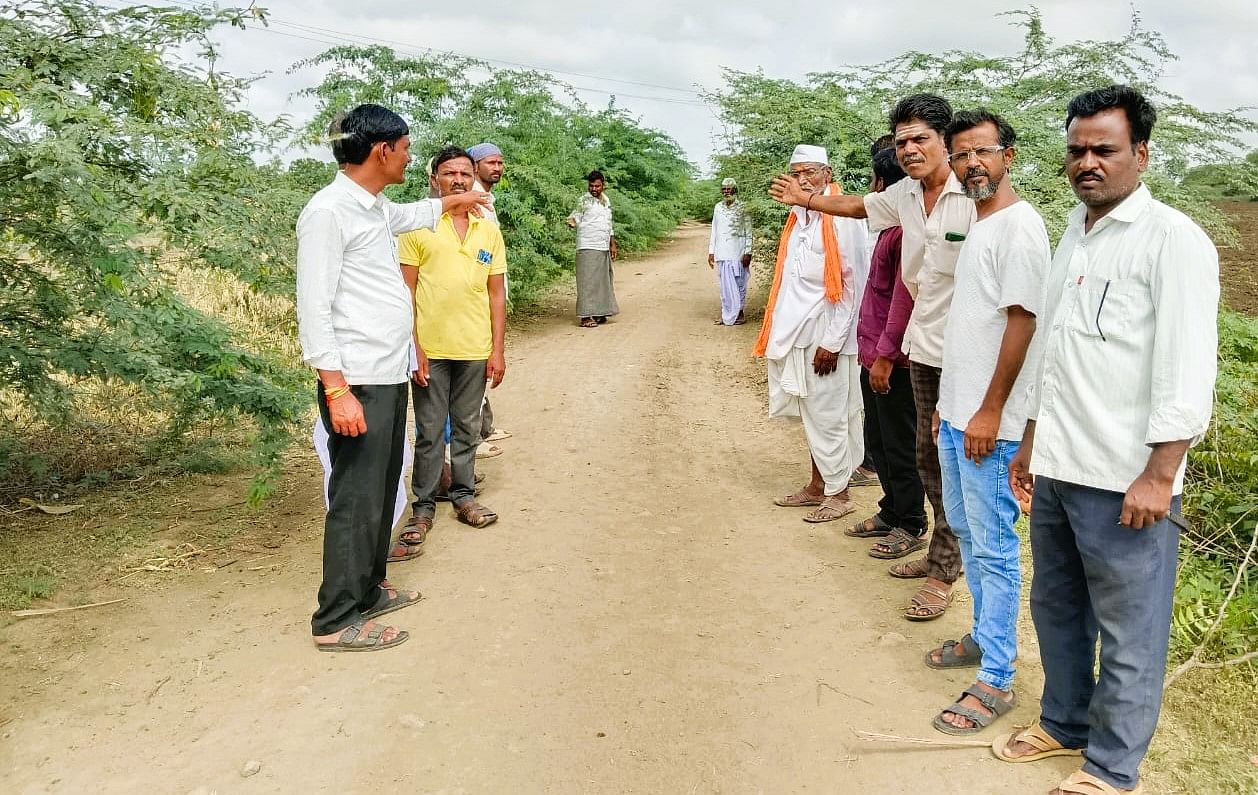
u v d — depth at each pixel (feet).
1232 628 12.33
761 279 40.86
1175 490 8.95
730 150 35.32
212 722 11.00
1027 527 16.81
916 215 13.47
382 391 12.60
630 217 65.62
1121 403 8.90
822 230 16.60
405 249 16.30
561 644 12.98
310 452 20.98
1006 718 11.10
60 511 17.12
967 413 11.10
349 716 11.18
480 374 17.21
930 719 11.16
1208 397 8.39
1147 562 8.98
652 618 13.76
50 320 16.43
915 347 13.26
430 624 13.56
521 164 37.78
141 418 22.00
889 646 12.87
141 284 15.69
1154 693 9.25
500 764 10.34
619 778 10.12
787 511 18.29
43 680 11.76
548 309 44.68
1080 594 9.94
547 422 24.86
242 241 14.62
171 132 13.89
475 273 16.69
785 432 23.88
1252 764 10.02
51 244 14.62
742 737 10.85
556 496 19.16
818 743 10.73
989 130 10.52
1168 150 26.00
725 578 15.17
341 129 12.26
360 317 12.49
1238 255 52.37
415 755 10.47
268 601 14.05
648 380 29.66
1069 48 29.78
